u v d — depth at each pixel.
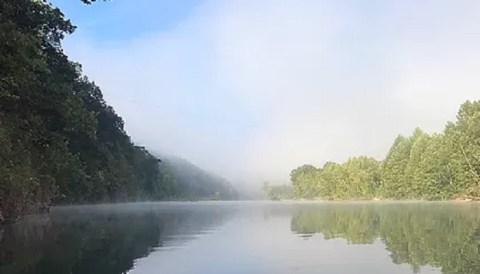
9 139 31.34
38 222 36.16
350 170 171.62
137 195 136.75
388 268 13.77
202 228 29.03
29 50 27.33
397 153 140.88
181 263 14.70
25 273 12.97
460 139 106.69
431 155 117.56
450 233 24.34
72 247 18.83
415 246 18.78
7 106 30.17
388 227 28.95
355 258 15.64
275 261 15.03
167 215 49.41
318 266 14.16
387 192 146.25
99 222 36.12
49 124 37.25
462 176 106.50
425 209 60.34
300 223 33.97
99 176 88.19
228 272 13.27
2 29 23.58
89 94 93.75
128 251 17.58
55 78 41.16
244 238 22.41
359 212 54.28
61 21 42.47
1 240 21.70
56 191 59.00
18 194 36.31
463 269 13.55
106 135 103.06
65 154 48.06
